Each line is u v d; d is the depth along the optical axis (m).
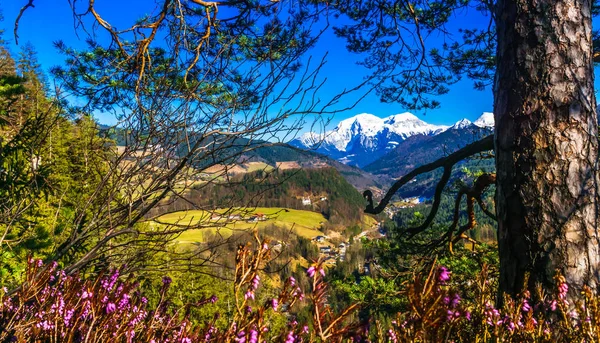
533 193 2.78
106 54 4.22
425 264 6.39
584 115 2.80
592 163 2.76
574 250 2.65
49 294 1.62
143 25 3.36
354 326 1.21
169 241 3.08
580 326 1.83
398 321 1.39
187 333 1.62
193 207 3.08
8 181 3.85
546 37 2.86
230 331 1.29
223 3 3.84
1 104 4.25
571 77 2.80
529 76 2.87
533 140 2.81
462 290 2.94
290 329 1.29
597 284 2.62
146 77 3.37
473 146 4.79
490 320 1.69
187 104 3.01
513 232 2.85
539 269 2.70
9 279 3.62
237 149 3.06
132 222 3.00
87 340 1.45
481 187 5.21
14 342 1.49
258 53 4.38
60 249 3.10
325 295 1.24
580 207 2.69
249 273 1.30
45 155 3.64
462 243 7.66
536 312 2.42
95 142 3.24
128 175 3.00
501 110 3.01
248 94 3.14
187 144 2.92
